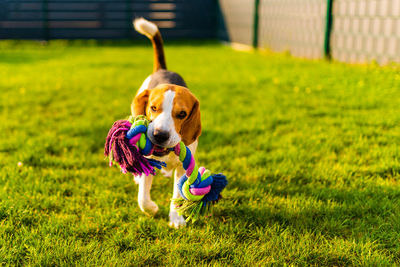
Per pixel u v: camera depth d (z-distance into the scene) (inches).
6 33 612.7
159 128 87.7
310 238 98.8
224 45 627.2
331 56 376.5
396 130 175.6
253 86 280.7
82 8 633.6
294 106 223.9
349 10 344.5
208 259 92.8
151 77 129.0
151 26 143.1
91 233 102.2
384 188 123.2
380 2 306.3
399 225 102.7
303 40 418.3
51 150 160.1
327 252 92.5
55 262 89.0
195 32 689.6
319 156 151.9
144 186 105.3
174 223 107.7
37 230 100.8
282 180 133.2
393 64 295.1
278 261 90.0
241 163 145.8
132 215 111.0
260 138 171.2
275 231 102.9
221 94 257.0
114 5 644.1
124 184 130.3
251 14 536.4
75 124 190.1
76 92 262.5
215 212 113.7
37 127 186.4
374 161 144.3
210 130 182.1
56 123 193.8
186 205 98.0
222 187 98.8
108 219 108.0
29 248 92.9
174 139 89.6
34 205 113.3
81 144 165.2
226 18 637.3
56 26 638.5
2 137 170.9
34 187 123.7
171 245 97.1
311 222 105.8
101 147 164.1
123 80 304.5
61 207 115.0
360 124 187.5
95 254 91.3
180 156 93.9
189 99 94.2
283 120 196.9
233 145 167.3
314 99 236.7
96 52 514.6
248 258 91.0
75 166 143.2
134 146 87.4
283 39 462.6
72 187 126.7
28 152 152.0
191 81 301.0
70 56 466.9
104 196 119.9
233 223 107.4
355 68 323.0
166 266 89.3
